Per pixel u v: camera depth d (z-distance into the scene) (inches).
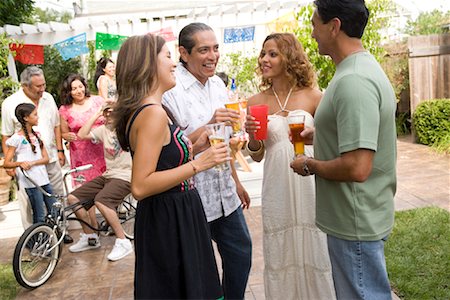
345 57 75.2
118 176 165.2
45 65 581.9
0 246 189.3
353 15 72.7
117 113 76.9
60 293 142.8
